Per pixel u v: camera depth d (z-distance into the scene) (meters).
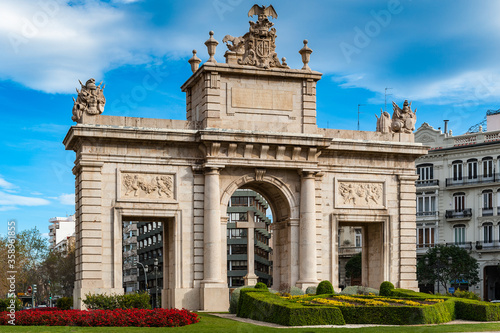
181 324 44.66
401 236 67.44
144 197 60.75
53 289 142.75
